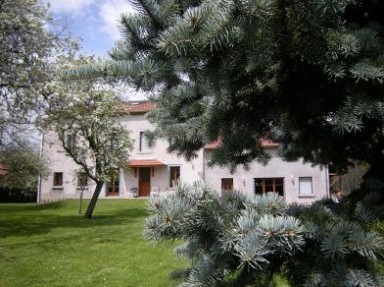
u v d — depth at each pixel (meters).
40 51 13.66
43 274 6.49
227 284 1.44
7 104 13.38
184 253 1.97
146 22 1.63
